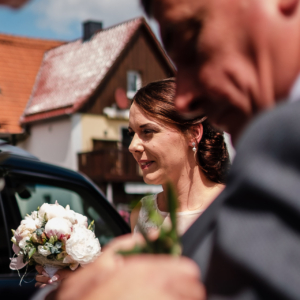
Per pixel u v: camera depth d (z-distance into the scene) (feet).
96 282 1.77
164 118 6.30
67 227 6.11
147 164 6.54
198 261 2.02
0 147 9.09
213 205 2.17
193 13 1.97
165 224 1.94
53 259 6.08
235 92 1.98
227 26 1.92
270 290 1.57
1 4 1.80
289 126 1.68
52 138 70.64
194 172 6.48
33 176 9.17
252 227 1.65
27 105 73.92
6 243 8.34
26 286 7.96
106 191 68.39
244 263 1.61
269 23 1.87
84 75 71.26
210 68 2.00
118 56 69.41
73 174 9.99
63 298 1.82
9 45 77.87
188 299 1.62
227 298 1.65
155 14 2.09
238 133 2.12
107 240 10.02
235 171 1.76
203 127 6.45
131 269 1.69
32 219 6.50
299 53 1.89
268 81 1.90
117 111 69.26
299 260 1.57
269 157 1.68
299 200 1.59
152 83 6.56
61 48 79.61
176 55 2.10
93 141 68.49
